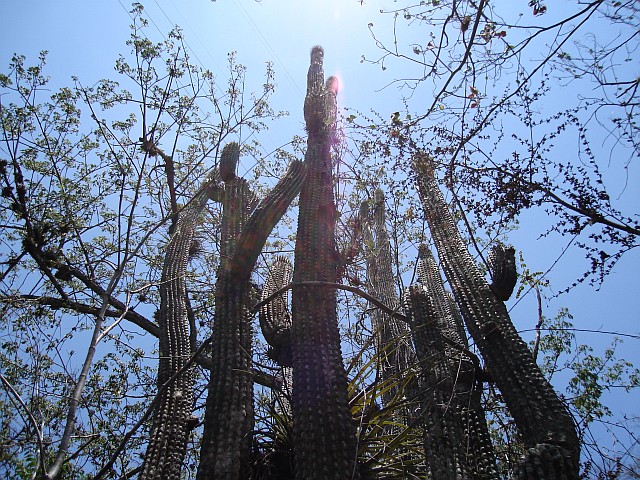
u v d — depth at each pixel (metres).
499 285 7.45
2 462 5.22
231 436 5.83
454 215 8.61
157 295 10.92
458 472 6.07
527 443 5.98
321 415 5.77
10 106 8.26
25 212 7.89
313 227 7.79
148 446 6.80
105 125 8.40
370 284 10.46
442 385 7.01
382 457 6.95
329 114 9.52
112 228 9.15
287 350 8.05
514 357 6.58
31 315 7.37
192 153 10.68
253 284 10.49
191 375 7.90
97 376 8.84
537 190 6.42
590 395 8.47
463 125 6.40
